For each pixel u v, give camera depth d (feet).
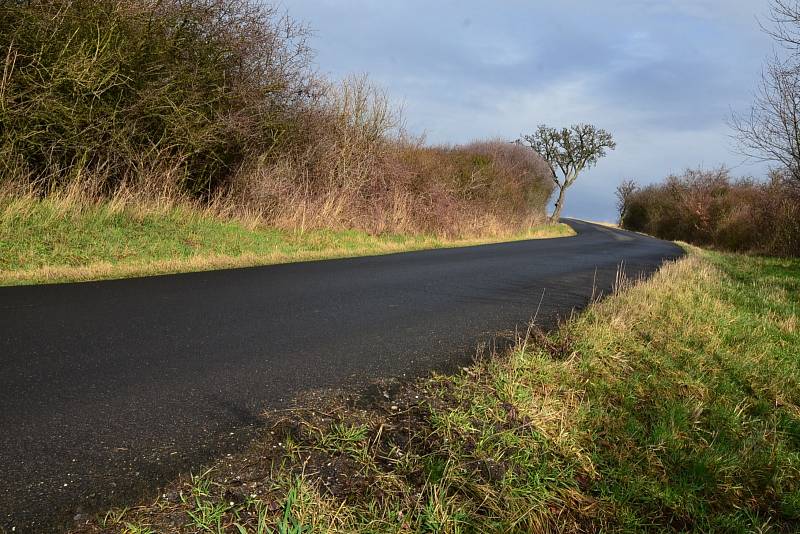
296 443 8.21
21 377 10.16
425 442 8.48
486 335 15.14
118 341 12.82
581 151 173.47
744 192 101.91
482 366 12.12
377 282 23.80
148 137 36.99
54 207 28.53
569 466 8.32
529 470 8.11
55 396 9.36
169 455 7.61
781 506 8.39
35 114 29.50
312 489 6.95
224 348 12.70
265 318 15.94
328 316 16.57
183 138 37.86
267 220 41.78
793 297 26.40
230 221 38.70
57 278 21.25
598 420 9.91
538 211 105.70
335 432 8.61
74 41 31.22
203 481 7.04
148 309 16.42
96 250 26.78
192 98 38.04
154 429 8.34
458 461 7.95
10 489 6.53
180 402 9.40
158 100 35.68
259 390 10.14
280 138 47.62
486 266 32.24
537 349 13.65
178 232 32.65
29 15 28.96
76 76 30.40
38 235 26.18
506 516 6.97
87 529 5.98
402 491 7.11
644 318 17.70
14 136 29.66
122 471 7.13
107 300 17.48
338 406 9.62
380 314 17.19
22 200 27.68
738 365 14.08
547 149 175.42
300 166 48.91
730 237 80.43
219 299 18.52
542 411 9.69
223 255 30.53
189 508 6.47
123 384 10.09
